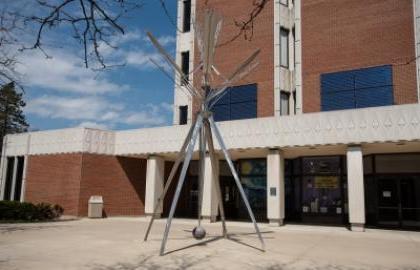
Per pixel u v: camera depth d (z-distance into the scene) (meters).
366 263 9.16
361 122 16.91
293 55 24.17
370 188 19.94
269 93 23.56
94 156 23.36
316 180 21.52
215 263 8.80
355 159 17.02
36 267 8.05
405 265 8.98
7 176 26.89
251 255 9.95
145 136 22.92
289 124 18.48
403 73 20.27
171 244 11.59
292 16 24.67
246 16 24.72
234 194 23.81
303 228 17.91
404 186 19.00
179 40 27.62
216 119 25.16
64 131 23.94
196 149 20.52
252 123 19.42
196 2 26.67
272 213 18.70
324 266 8.69
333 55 22.20
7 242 11.66
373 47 21.20
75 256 9.39
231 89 24.88
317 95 22.33
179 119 26.86
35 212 19.86
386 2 21.16
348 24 22.03
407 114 16.11
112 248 10.72
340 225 19.78
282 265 8.72
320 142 17.66
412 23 20.38
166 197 25.09
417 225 18.31
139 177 24.98
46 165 24.50
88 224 18.25
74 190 22.72
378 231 17.05
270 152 19.09
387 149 18.38
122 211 23.94
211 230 16.06
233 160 24.03
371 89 20.92
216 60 25.36
